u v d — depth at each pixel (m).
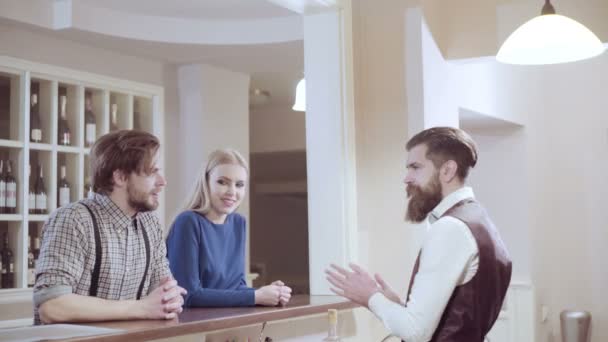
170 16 4.60
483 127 5.60
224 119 5.35
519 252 5.59
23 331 1.79
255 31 4.66
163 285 2.11
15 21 4.11
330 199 3.26
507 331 5.51
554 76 6.16
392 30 3.45
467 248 2.00
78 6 4.27
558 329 6.11
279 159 7.77
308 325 2.84
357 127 3.43
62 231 2.06
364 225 3.39
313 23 3.35
